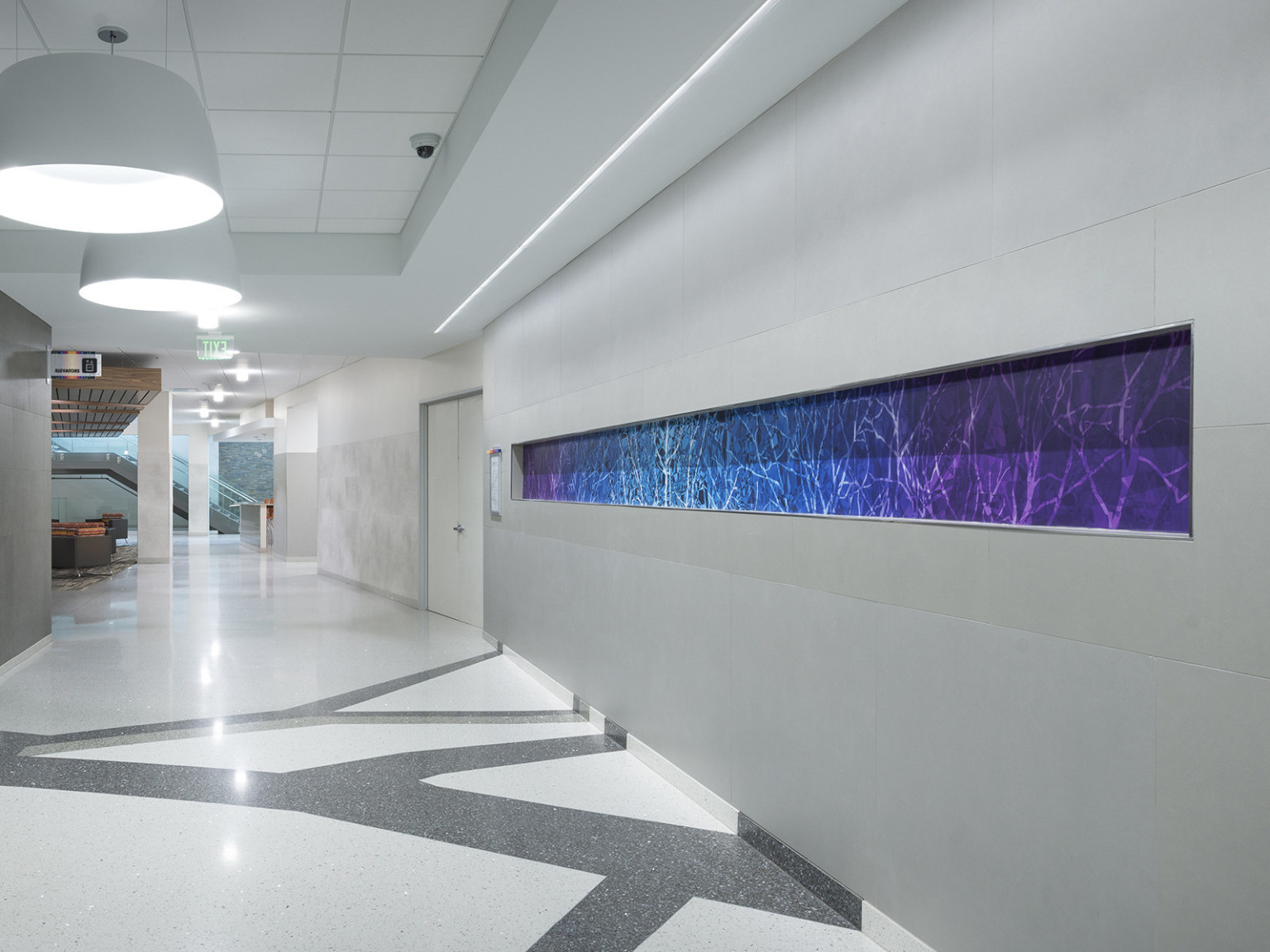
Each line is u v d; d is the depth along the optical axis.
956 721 2.80
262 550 21.73
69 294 7.38
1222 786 2.01
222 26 3.71
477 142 4.21
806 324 3.59
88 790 4.69
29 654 8.16
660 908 3.41
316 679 7.33
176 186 3.28
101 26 3.67
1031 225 2.52
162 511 18.22
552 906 3.43
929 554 2.93
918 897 2.95
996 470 2.76
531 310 7.40
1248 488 1.96
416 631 9.77
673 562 4.83
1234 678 1.98
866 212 3.23
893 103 3.09
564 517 6.62
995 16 2.65
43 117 2.75
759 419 4.12
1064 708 2.41
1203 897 2.04
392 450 12.62
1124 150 2.25
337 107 4.54
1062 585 2.42
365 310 8.19
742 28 3.19
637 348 5.24
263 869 3.74
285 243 6.78
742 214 4.09
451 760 5.20
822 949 3.11
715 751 4.35
